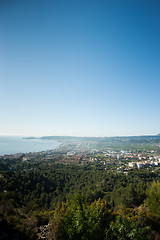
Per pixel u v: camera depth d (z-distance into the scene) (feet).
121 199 81.35
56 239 23.43
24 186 112.47
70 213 27.25
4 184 102.58
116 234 23.56
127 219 27.14
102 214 27.96
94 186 141.79
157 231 26.66
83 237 21.98
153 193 38.42
